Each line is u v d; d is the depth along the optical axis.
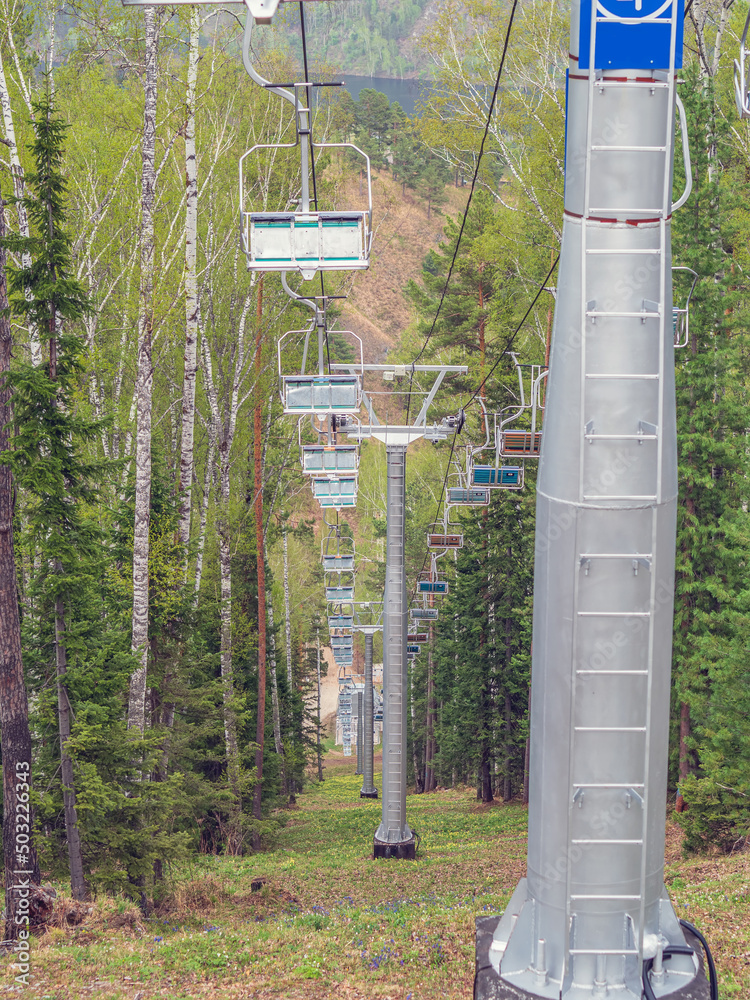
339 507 25.94
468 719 43.75
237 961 13.73
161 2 6.98
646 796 6.21
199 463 42.12
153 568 23.39
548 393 6.47
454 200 173.25
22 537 17.08
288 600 60.94
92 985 12.50
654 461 6.17
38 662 19.91
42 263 16.38
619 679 6.19
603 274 6.08
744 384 28.58
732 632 26.31
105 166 32.03
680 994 6.17
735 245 29.55
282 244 10.48
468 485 25.23
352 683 79.69
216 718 27.89
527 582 42.12
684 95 25.89
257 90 35.16
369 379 106.88
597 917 6.23
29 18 30.86
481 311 46.12
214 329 34.50
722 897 15.20
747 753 22.39
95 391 31.98
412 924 15.61
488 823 37.62
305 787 67.38
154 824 18.67
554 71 32.94
